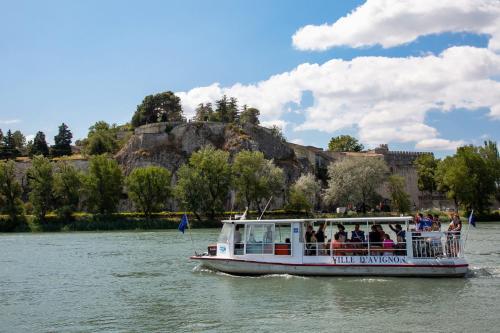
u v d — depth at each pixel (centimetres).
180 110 17375
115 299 2583
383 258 2861
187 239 6419
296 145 15688
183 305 2388
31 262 4178
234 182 10350
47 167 9950
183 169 10088
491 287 2627
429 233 2861
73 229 9188
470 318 2045
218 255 3152
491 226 8269
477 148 10681
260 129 14525
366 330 1902
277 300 2420
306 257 2944
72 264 3997
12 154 15925
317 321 2039
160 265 3800
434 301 2339
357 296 2462
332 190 10731
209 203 10050
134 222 9344
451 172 10100
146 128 14425
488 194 10219
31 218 9762
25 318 2231
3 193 9581
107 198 10419
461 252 2877
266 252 3005
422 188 16000
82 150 16862
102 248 5328
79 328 2047
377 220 2891
